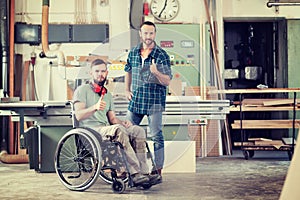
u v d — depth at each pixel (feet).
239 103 20.47
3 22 21.35
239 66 26.55
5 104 14.92
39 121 15.84
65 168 15.75
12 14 21.52
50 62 21.67
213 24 22.40
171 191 13.12
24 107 14.98
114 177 12.98
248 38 26.40
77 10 21.84
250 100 20.44
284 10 23.30
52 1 21.77
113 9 21.76
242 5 22.99
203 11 21.93
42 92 21.72
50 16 21.79
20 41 21.57
